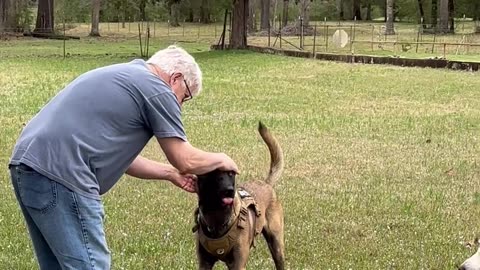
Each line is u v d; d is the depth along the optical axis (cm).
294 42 4578
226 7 4003
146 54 3612
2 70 2655
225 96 1962
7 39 5034
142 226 725
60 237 385
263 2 6034
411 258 657
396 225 766
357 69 2847
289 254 657
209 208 470
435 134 1389
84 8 7556
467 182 988
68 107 395
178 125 409
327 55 3328
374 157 1158
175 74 416
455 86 2281
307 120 1541
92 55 3581
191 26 7088
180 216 766
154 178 472
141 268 605
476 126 1491
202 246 506
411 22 7412
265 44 4438
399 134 1382
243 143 1242
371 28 6206
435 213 815
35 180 385
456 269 636
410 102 1894
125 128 401
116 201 824
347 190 922
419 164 1105
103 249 399
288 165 1083
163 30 6550
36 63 3022
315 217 785
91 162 394
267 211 568
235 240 494
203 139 1273
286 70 2812
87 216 390
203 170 422
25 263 602
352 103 1859
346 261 644
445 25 5484
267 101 1873
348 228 747
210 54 3666
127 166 413
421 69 2855
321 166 1082
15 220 730
